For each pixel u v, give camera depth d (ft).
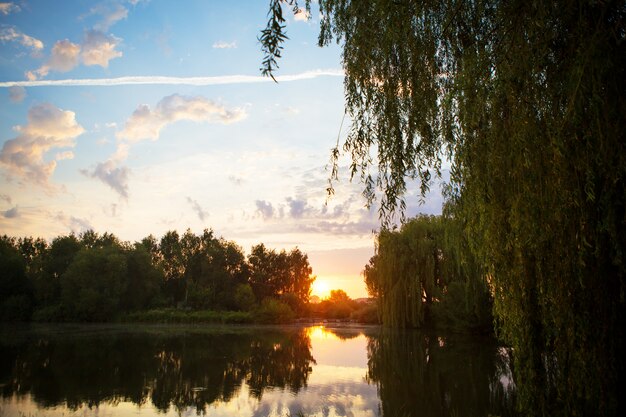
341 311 239.30
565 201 13.92
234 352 75.31
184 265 234.99
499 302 18.03
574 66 12.15
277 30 12.00
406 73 19.03
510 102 14.43
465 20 18.01
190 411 36.17
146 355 68.54
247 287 217.97
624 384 15.20
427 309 114.73
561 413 16.21
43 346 77.71
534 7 12.70
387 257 106.32
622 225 13.84
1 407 36.17
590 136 12.70
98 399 39.40
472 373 51.37
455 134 17.70
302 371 55.62
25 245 224.53
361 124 20.39
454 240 27.27
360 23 18.71
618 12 12.47
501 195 16.34
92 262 161.38
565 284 15.08
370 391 43.50
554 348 16.51
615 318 15.23
